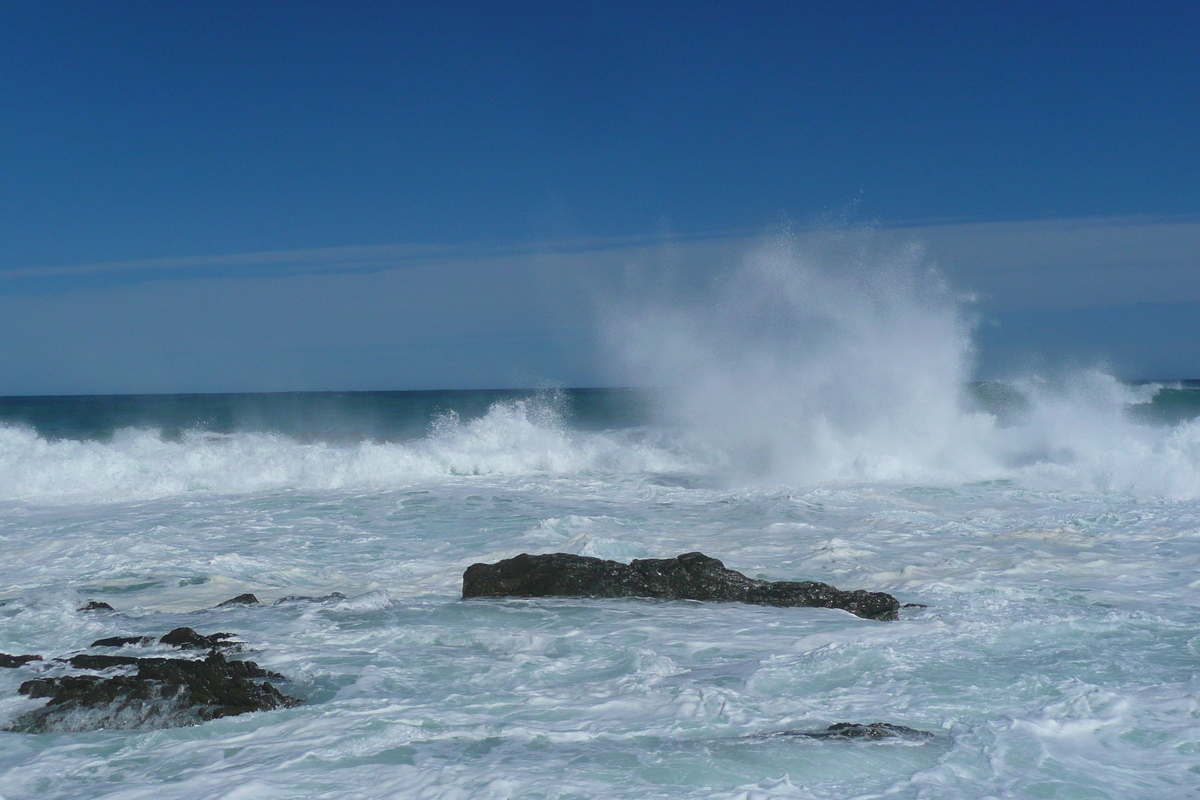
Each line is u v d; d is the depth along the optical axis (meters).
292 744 4.89
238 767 4.58
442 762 4.57
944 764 4.43
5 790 4.38
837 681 5.96
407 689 5.98
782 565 10.29
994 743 4.72
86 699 5.54
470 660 6.68
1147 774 4.33
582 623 7.78
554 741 4.87
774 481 18.94
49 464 19.16
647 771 4.39
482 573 9.23
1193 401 40.44
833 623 7.70
